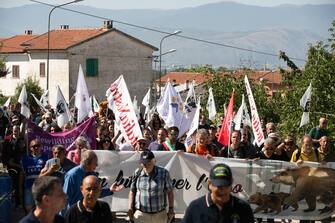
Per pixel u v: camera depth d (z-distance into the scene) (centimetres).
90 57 6919
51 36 7231
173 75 8750
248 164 1343
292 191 1348
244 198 1348
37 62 6994
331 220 1455
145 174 1049
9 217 1312
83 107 1820
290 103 2625
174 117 2012
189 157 1348
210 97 2662
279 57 2859
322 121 1691
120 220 1420
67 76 6781
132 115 1438
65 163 1155
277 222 1482
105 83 7056
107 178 1348
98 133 1541
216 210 703
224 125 1586
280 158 1372
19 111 2214
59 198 664
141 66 7350
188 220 711
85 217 786
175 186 1348
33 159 1317
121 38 7156
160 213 1053
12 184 1459
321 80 2531
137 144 1359
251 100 1741
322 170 1345
